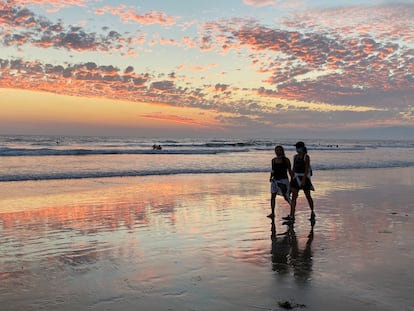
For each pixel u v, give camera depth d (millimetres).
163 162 26531
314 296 3992
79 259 5391
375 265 5082
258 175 19156
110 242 6375
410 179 17406
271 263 5191
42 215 8766
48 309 3662
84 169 20578
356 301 3861
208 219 8367
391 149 64500
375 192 12969
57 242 6375
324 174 19906
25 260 5344
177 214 8945
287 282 4426
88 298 3936
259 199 11328
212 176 18547
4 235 6844
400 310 3639
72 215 8781
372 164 26656
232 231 7207
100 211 9305
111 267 5012
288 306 3740
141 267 5004
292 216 8266
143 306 3734
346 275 4672
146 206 10047
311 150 58156
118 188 13758
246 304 3787
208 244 6242
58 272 4797
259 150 51344
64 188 13609
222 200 11109
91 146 58688
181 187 14148
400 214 9031
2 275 4676
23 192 12492
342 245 6176
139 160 28094
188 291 4137
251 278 4562
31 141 77375
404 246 6098
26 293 4074
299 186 8203
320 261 5281
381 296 3992
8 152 31422
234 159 30656
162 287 4258
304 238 6668
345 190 13477
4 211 9211
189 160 28844
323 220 8320
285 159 8516
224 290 4164
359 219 8430
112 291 4133
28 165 22469
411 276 4633
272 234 6973
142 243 6297
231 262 5234
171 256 5535
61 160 26828
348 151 54281
